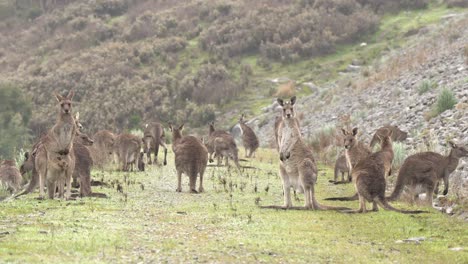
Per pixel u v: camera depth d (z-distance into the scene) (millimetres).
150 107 55219
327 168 23672
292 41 63875
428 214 13664
